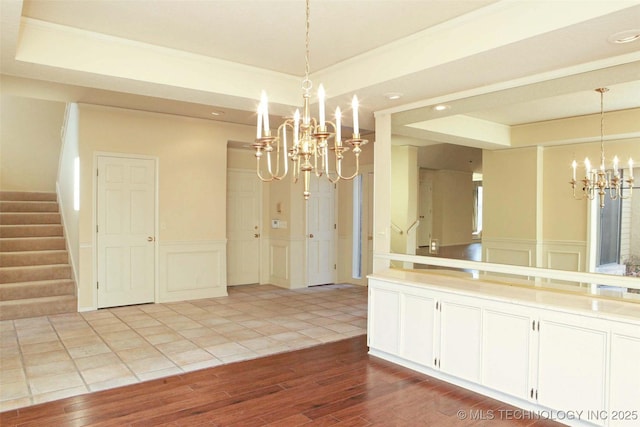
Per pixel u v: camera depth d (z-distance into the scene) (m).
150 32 3.45
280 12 3.07
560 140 3.34
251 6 2.99
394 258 4.43
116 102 5.51
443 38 3.22
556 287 3.29
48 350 4.10
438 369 3.47
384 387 3.35
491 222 3.68
